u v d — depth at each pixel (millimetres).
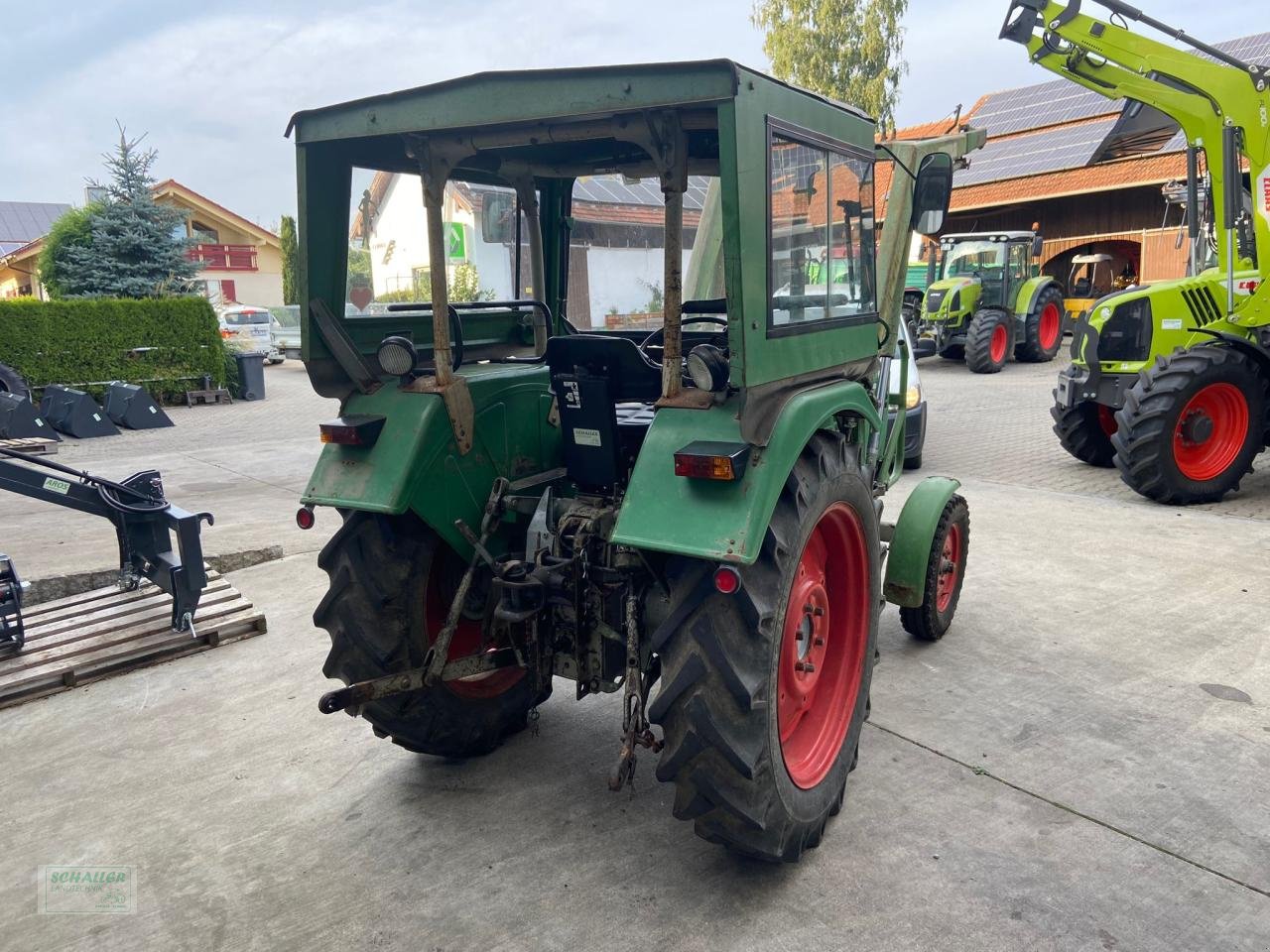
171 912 2643
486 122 2395
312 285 2840
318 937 2514
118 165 17969
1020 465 8508
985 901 2562
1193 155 7152
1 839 3037
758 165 2254
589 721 3770
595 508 2912
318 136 2682
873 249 3299
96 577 5375
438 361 2902
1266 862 2711
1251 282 6859
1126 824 2908
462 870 2795
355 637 2967
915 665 4137
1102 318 7348
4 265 29000
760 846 2523
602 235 3842
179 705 4008
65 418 12102
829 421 2865
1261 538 5922
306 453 10422
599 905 2605
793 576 2490
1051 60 7281
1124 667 4066
